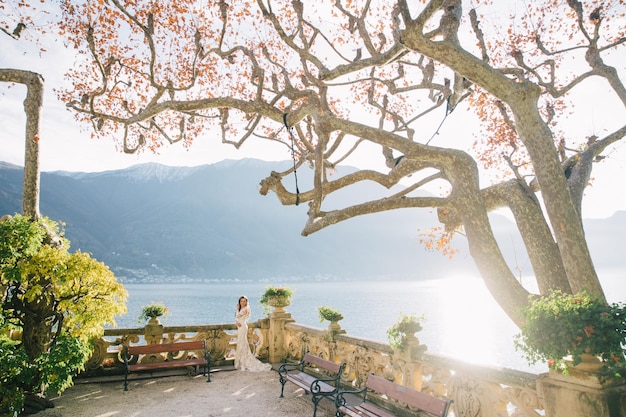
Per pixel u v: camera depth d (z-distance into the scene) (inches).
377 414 213.8
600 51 302.4
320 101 289.4
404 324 255.9
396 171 268.2
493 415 197.9
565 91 309.9
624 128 261.4
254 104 302.2
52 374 239.6
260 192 297.9
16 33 311.0
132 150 403.5
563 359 155.9
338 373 266.5
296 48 297.7
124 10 328.5
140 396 305.6
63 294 260.2
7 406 225.6
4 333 242.5
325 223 255.6
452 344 1504.7
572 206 203.5
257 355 420.8
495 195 248.2
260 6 300.0
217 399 298.2
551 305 152.6
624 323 140.2
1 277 238.7
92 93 353.1
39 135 297.9
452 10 236.1
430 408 186.9
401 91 346.9
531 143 213.8
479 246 223.6
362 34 293.6
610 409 139.9
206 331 405.4
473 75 220.8
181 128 417.7
